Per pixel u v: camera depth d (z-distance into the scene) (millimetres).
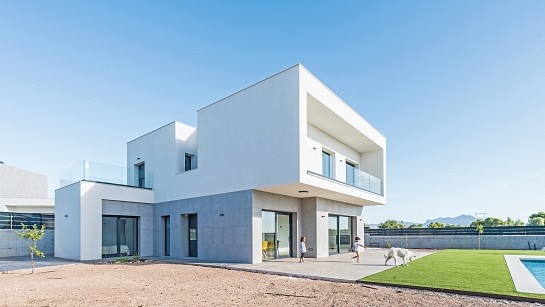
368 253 17938
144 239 17797
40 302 6496
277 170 12484
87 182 15688
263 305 6039
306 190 13906
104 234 16453
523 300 6137
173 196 17172
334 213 18094
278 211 15188
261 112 13344
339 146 19188
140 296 7008
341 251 19125
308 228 16188
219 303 6246
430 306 5781
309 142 16047
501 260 12859
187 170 17953
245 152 13766
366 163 21719
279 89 12766
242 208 13602
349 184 16375
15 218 22359
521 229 20922
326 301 6320
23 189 40688
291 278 9484
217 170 14898
